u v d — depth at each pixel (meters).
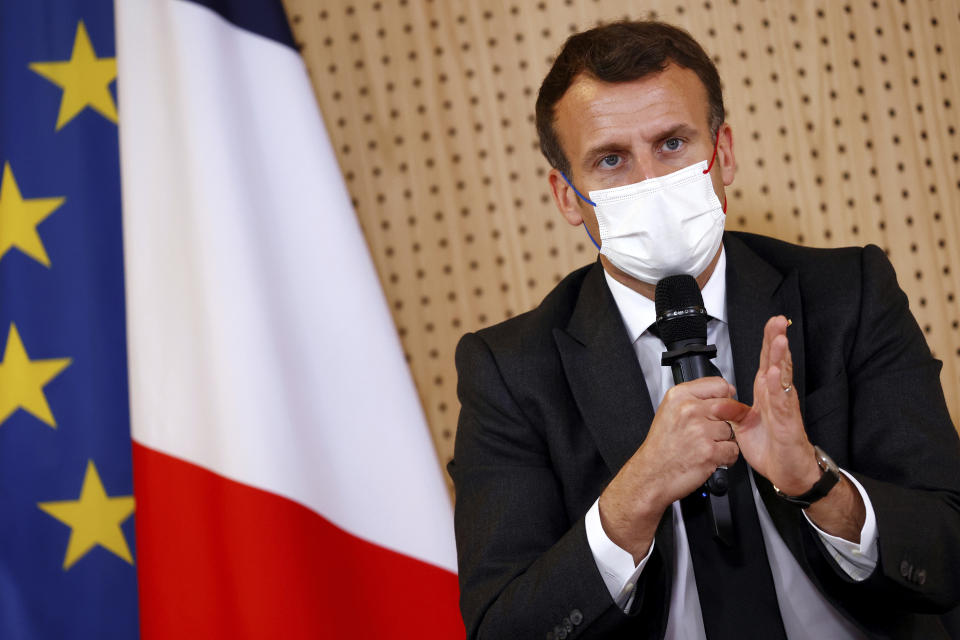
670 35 3.24
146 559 4.42
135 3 4.80
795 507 2.92
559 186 3.52
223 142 4.64
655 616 2.96
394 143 5.13
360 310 4.62
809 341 3.25
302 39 5.19
